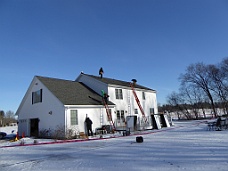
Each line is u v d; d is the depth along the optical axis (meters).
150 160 6.51
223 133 13.79
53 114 18.34
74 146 11.17
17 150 10.65
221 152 7.17
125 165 6.05
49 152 9.43
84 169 5.88
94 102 20.50
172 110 60.59
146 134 16.56
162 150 8.16
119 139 13.53
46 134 18.38
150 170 5.38
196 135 13.23
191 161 6.09
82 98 20.22
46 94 19.56
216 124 18.27
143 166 5.82
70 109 17.70
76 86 23.20
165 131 18.69
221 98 48.72
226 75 47.22
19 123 23.27
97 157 7.54
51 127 18.33
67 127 17.02
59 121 17.61
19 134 22.98
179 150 7.96
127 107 25.08
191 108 54.12
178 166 5.61
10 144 13.93
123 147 9.62
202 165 5.57
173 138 12.15
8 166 6.88
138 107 26.89
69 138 16.42
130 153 7.93
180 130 18.66
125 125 22.58
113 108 22.48
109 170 5.60
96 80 24.38
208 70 50.19
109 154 8.01
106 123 21.00
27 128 21.55
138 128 21.78
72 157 7.86
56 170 5.96
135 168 5.65
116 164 6.25
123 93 25.14
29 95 22.16
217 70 48.72
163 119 25.72
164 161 6.28
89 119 18.59
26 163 7.19
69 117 17.45
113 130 19.62
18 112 23.72
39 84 20.75
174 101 57.03
